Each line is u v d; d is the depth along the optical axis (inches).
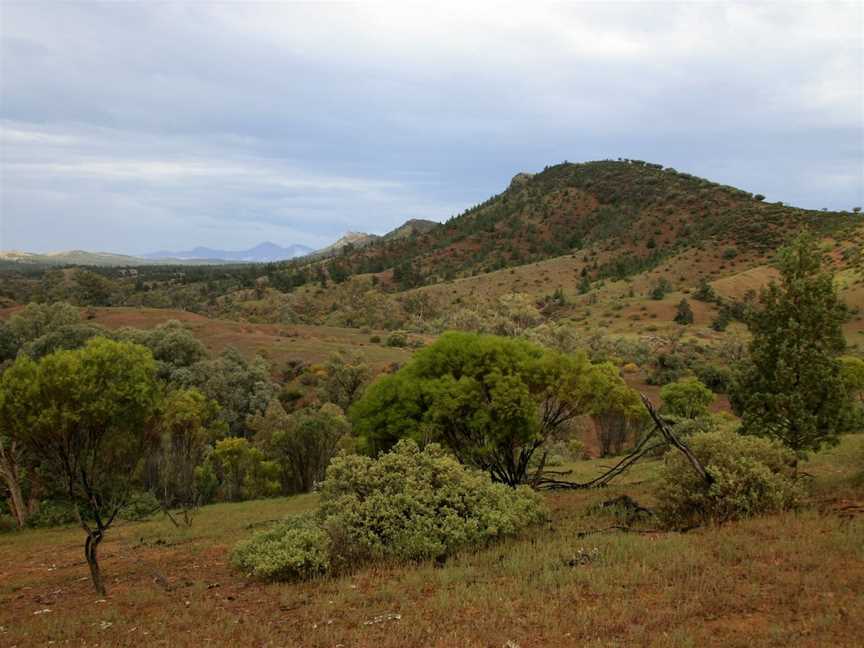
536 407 662.5
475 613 276.8
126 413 406.3
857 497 438.3
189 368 2182.6
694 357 2778.1
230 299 6151.6
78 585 434.0
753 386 561.6
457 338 713.0
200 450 1270.9
